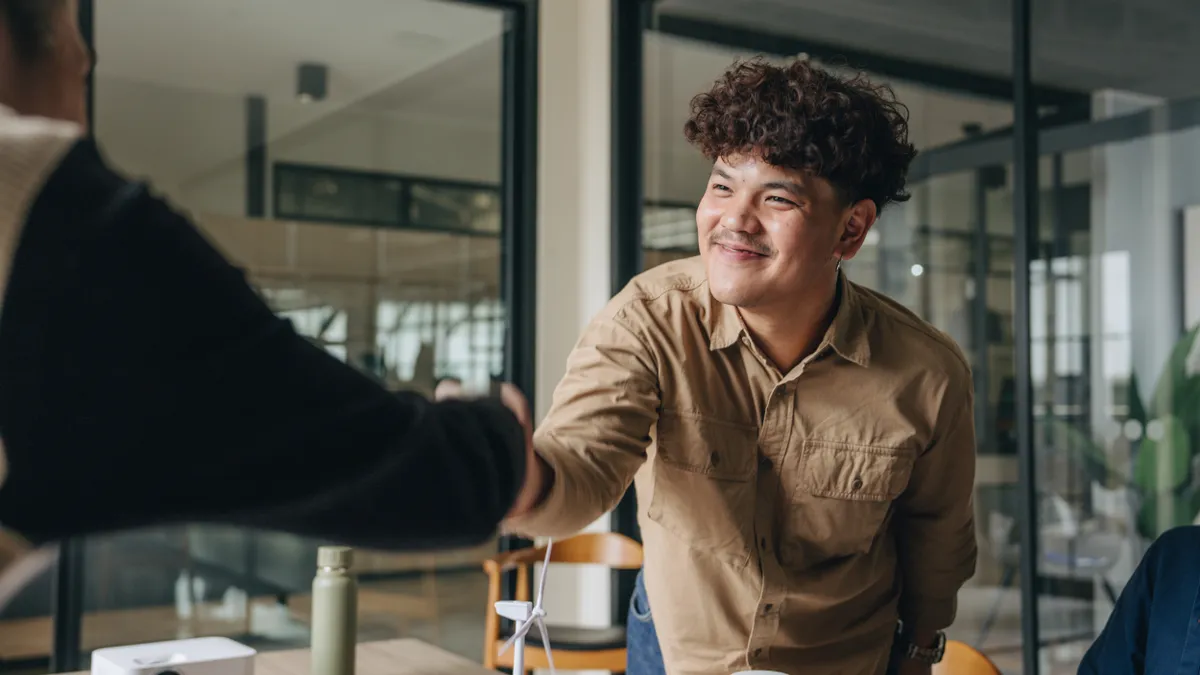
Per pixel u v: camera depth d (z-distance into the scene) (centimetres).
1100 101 251
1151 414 239
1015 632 270
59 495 55
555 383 410
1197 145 232
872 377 146
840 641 155
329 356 65
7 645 315
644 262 398
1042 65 264
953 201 284
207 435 57
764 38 346
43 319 54
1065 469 257
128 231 55
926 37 293
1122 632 174
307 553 358
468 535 72
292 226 359
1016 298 267
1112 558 247
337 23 369
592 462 126
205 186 345
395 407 67
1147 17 242
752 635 149
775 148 120
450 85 391
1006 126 272
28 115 58
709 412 144
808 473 146
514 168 404
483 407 78
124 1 333
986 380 276
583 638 326
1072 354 256
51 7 58
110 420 55
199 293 58
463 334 392
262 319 61
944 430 152
